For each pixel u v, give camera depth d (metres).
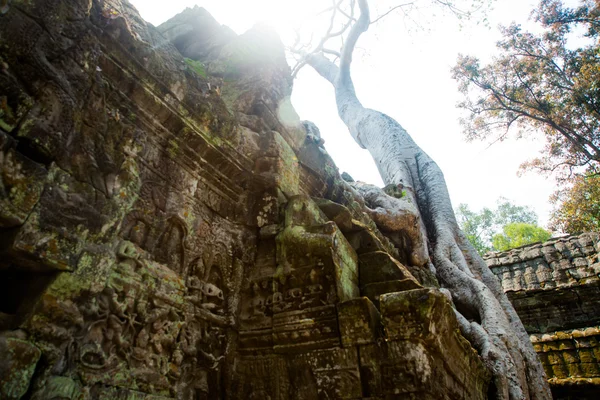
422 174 10.31
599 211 12.02
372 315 3.16
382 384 2.87
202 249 3.38
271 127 5.09
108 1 3.15
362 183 7.80
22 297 2.14
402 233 6.82
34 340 1.97
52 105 2.14
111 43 2.85
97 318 2.32
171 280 2.93
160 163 3.22
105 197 2.43
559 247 11.42
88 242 2.29
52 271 2.12
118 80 2.93
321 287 3.45
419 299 2.96
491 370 5.02
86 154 2.36
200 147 3.52
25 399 1.88
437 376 3.00
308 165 5.43
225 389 3.23
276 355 3.34
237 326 3.52
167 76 3.23
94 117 2.48
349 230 4.70
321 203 4.72
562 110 11.67
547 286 10.83
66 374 2.08
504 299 7.30
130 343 2.52
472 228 24.58
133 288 2.60
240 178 4.02
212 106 3.68
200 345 3.13
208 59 6.13
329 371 3.08
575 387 8.70
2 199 1.86
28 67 2.06
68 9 2.33
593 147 11.52
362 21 13.37
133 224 2.84
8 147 1.91
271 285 3.65
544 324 10.65
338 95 14.95
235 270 3.65
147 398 2.53
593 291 10.29
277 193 4.12
